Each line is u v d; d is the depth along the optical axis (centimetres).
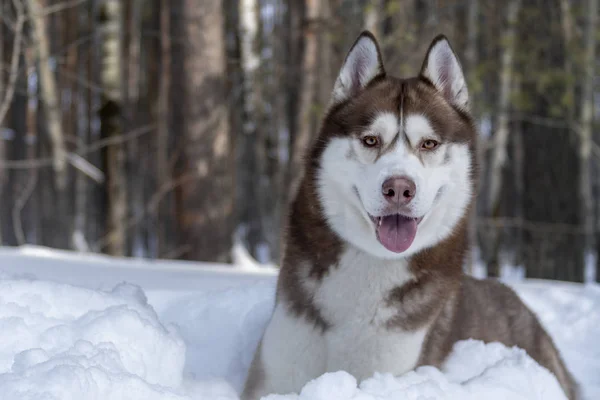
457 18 1427
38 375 215
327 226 316
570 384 425
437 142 309
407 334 314
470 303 378
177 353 277
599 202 2244
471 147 333
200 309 435
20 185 1842
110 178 1280
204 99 884
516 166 1662
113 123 1277
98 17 1271
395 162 294
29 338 246
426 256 317
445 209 319
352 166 306
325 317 316
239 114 1496
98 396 221
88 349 244
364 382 271
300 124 1023
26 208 1980
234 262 890
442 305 327
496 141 1405
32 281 274
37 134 1806
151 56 1633
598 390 438
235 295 445
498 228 1334
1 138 1612
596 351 497
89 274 534
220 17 894
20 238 948
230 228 898
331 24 1026
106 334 255
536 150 1046
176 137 896
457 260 337
